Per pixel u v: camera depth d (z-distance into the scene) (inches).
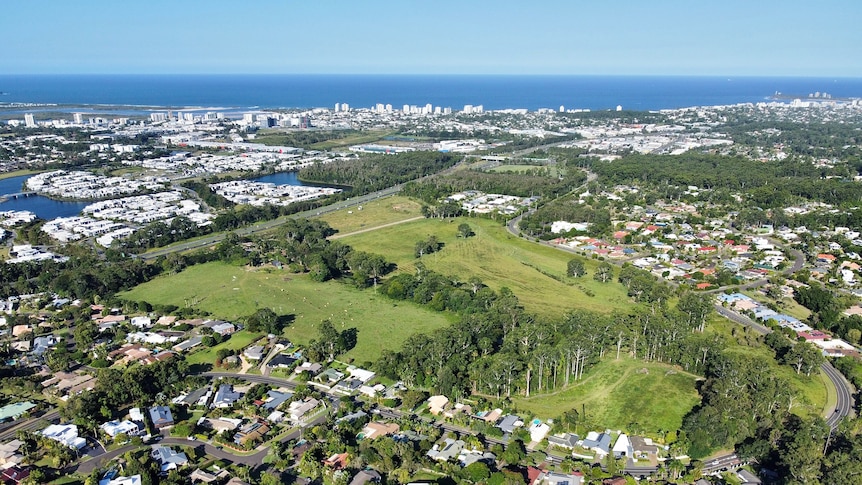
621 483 5792.3
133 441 6555.1
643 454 6402.6
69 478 6008.9
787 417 6934.1
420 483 5871.1
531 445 6609.3
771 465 6205.7
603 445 6505.9
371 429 6786.4
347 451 6338.6
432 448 6451.8
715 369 7765.8
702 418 6540.4
